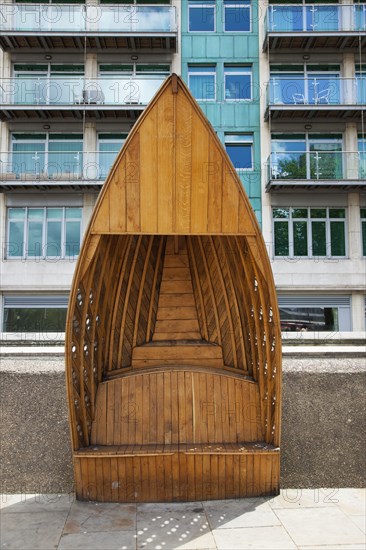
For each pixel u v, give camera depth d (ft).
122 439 21.53
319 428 23.82
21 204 64.39
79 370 20.27
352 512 19.24
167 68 67.00
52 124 65.31
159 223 17.15
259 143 65.41
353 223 64.13
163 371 22.66
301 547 16.22
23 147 65.57
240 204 17.26
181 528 17.70
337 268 63.26
